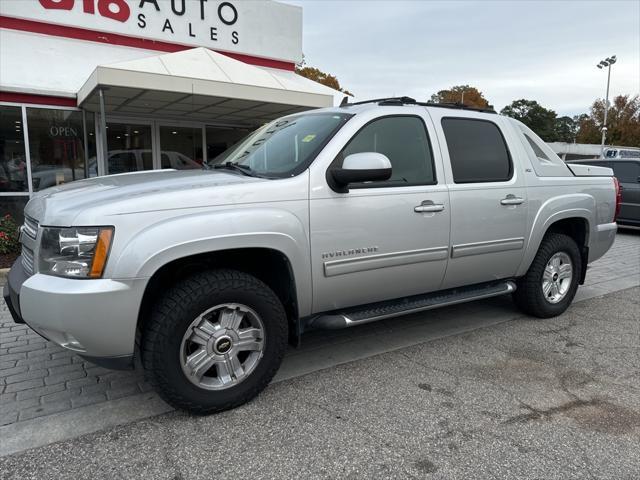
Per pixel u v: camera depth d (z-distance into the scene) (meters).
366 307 3.51
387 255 3.33
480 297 4.00
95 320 2.44
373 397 3.10
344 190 3.13
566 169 4.61
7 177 9.00
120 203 2.53
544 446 2.59
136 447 2.56
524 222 4.13
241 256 3.09
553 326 4.48
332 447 2.56
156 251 2.51
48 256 2.57
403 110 3.59
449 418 2.86
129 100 8.62
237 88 8.08
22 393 3.14
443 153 3.68
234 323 2.86
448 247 3.65
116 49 10.28
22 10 9.34
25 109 8.91
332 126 3.34
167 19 10.82
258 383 2.96
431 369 3.53
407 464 2.43
